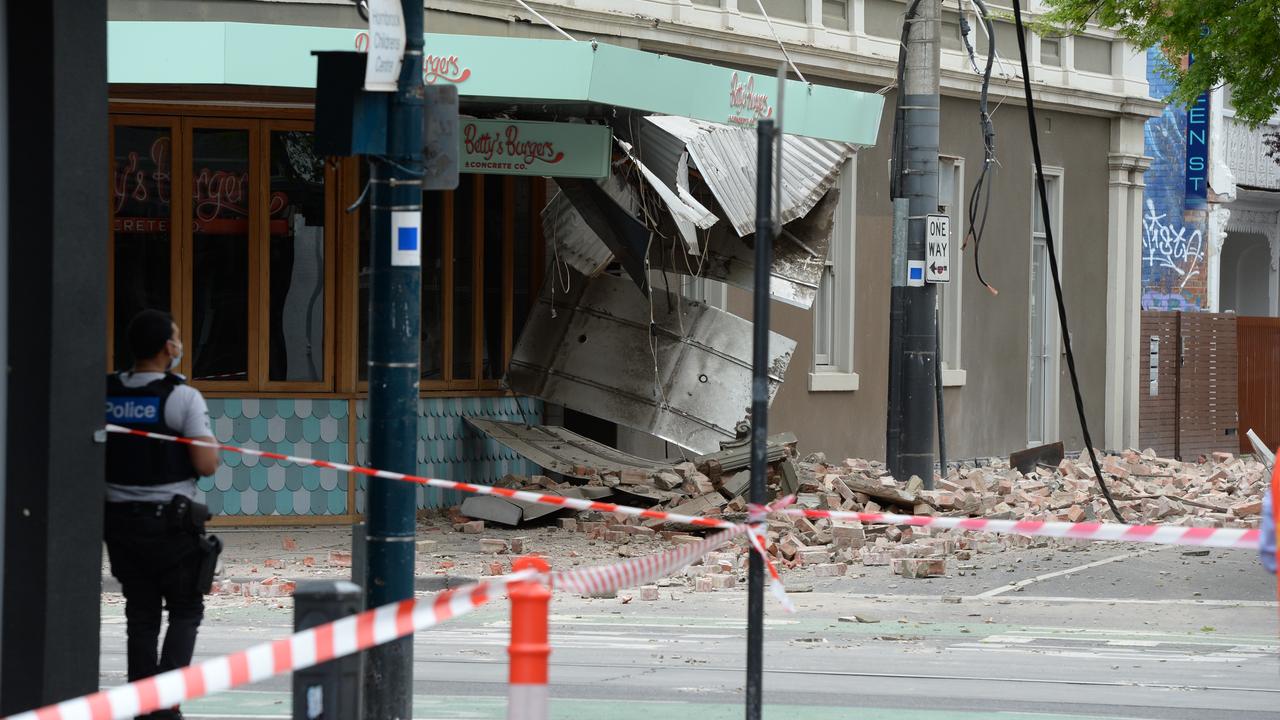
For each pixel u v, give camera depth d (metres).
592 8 53.72
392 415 20.31
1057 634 33.00
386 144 20.28
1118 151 82.06
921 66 51.69
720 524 19.09
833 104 49.81
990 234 74.06
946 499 49.34
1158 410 87.75
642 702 25.00
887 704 25.08
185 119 47.41
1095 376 82.12
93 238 18.80
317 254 48.50
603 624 33.91
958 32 71.62
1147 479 63.44
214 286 47.78
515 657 13.41
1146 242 95.12
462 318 52.66
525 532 47.69
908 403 52.00
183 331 47.38
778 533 45.47
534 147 44.91
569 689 26.11
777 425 62.53
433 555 43.12
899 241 51.94
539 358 54.25
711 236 53.28
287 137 48.22
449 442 51.78
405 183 20.28
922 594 38.50
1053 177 78.81
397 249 20.31
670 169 46.53
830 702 25.22
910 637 32.47
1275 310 112.19
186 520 20.64
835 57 63.88
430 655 29.88
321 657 13.70
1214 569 41.59
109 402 20.84
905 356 52.19
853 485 50.06
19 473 18.39
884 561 43.41
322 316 48.47
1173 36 61.88
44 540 18.31
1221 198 99.06
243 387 47.78
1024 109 76.25
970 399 72.94
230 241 47.91
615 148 47.09
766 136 16.66
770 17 61.97
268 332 48.03
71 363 18.55
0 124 18.28
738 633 32.81
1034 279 78.38
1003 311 75.00
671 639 31.89
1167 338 88.38
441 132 20.31
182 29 41.06
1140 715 24.44
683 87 44.19
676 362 53.88
